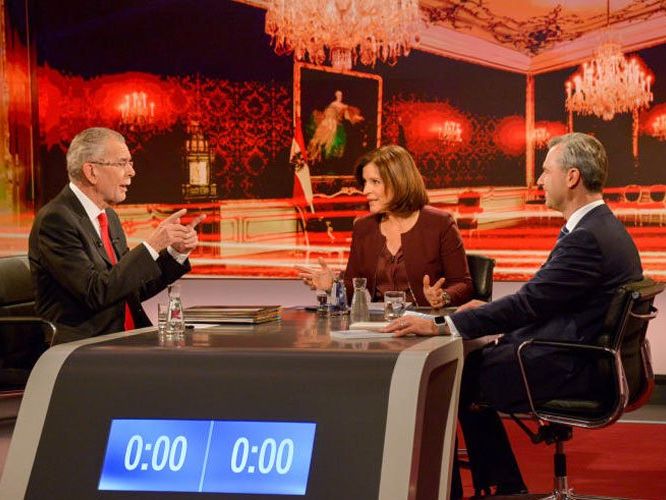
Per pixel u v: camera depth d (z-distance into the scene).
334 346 2.16
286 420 1.99
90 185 3.22
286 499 1.94
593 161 2.96
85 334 3.10
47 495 2.01
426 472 2.22
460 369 2.31
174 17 5.37
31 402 2.09
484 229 5.26
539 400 2.87
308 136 5.35
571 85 5.16
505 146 5.23
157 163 5.42
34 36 5.38
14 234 5.18
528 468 3.96
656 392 5.17
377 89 5.30
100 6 5.39
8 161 5.14
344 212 5.35
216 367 2.07
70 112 5.41
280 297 5.46
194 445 2.01
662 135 5.07
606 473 3.85
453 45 5.24
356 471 1.92
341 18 5.30
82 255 3.05
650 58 5.07
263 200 5.39
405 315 2.43
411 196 3.78
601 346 2.76
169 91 5.39
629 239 2.96
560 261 2.86
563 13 5.14
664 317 5.15
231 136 5.39
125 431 2.04
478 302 3.10
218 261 5.43
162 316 2.58
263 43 5.35
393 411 1.94
